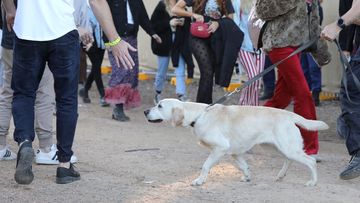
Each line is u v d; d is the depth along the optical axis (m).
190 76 15.66
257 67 11.71
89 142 11.12
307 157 8.40
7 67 9.20
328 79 16.69
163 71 15.79
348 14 8.34
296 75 9.44
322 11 15.23
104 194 7.88
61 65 7.84
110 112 14.63
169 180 8.63
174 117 8.44
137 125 13.15
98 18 7.84
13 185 8.19
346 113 8.72
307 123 8.47
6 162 9.41
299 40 9.48
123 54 7.93
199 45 12.42
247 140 8.34
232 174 9.02
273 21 9.56
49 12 7.70
